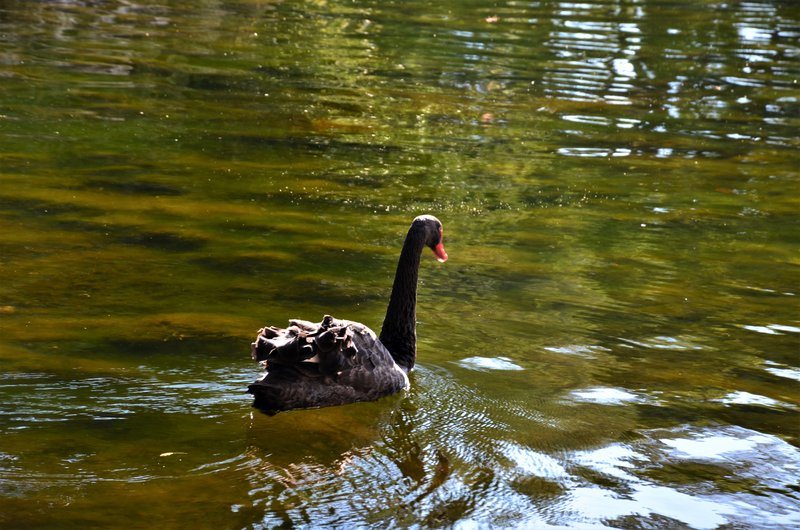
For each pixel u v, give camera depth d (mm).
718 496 6484
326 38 24594
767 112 19734
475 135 17031
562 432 7211
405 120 17672
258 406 6875
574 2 32250
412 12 29172
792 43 26578
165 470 6227
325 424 7012
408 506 6027
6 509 5695
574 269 11086
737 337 9336
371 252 11172
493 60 23047
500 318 9484
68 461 6262
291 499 5996
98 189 12852
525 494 6301
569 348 8844
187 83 19156
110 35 23094
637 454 6973
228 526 5656
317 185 13805
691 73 22734
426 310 9602
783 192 14758
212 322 8812
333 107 18188
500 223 12695
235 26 25453
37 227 11234
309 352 6930
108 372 7613
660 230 12766
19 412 6867
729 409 7812
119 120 16312
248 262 10570
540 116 18562
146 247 10836
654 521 6105
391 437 6902
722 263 11570
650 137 17578
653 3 32562
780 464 6977
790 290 10719
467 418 7312
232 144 15523
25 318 8664
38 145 14633
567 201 13828
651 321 9641
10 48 20875
